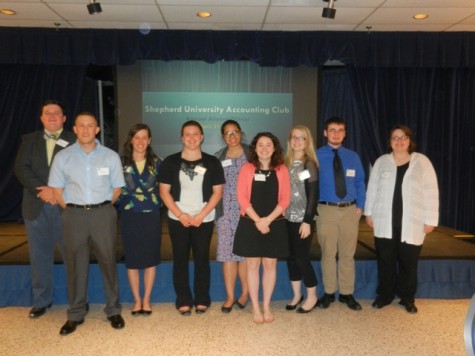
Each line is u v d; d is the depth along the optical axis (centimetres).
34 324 287
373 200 310
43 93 533
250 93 551
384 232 302
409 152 303
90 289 326
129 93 544
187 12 433
